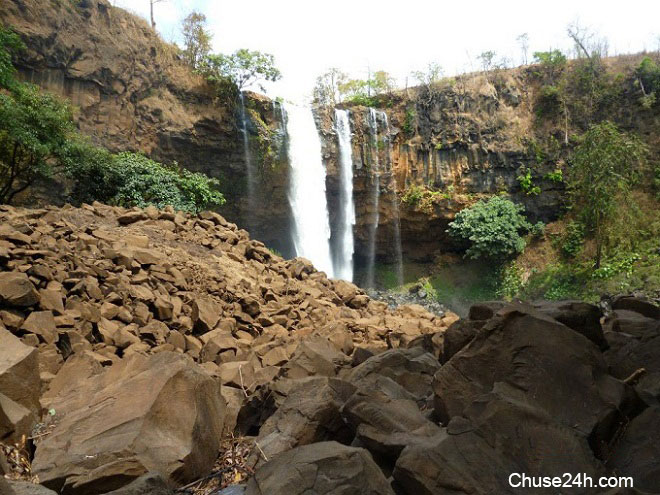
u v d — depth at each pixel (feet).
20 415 11.43
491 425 8.49
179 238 35.58
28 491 8.37
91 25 67.67
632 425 9.22
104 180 47.24
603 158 78.54
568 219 93.91
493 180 97.86
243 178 85.15
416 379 13.57
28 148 42.14
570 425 8.92
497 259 94.94
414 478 7.79
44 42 60.85
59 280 21.62
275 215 90.12
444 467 7.79
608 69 99.19
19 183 48.96
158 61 76.02
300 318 30.81
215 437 12.41
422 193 97.81
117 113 70.03
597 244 80.38
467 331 12.56
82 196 47.93
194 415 11.57
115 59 69.51
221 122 80.07
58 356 17.28
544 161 96.53
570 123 97.25
